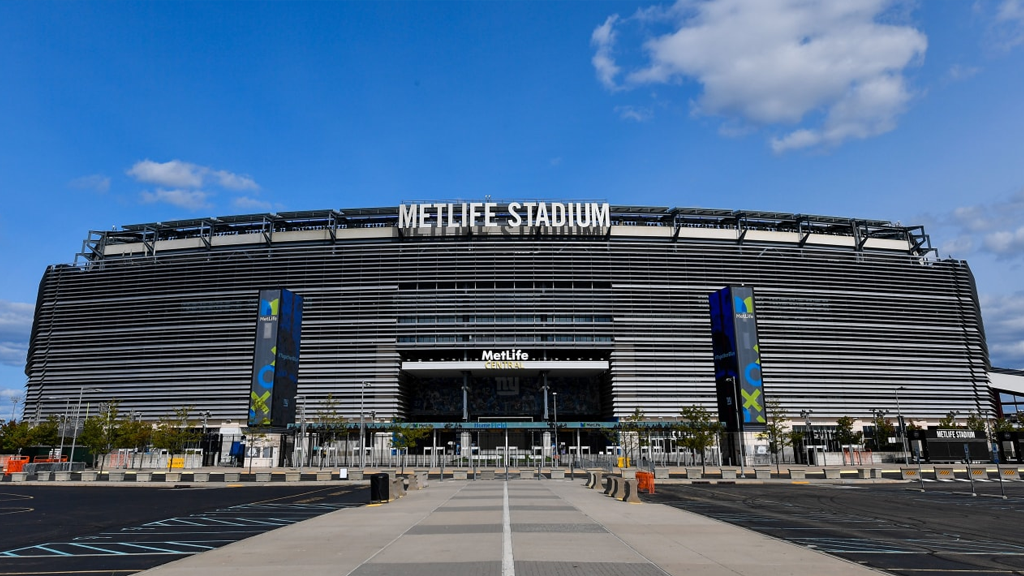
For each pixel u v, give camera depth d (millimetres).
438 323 101062
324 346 100062
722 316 87750
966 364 106688
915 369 104500
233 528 20484
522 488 37750
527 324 101312
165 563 13945
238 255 103938
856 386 101875
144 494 38031
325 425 87188
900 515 24031
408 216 105250
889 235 113688
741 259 105062
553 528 17906
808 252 106688
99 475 54344
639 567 12094
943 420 101812
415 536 16406
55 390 101938
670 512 22578
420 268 103125
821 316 103750
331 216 106375
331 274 102875
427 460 88438
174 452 82750
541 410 109125
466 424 95062
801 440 88000
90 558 14836
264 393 84062
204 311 101625
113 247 108750
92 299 105812
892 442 93500
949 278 110312
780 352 101312
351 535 16797
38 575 12773
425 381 111188
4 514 26141
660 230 106312
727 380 85562
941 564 13344
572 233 105500
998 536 17953
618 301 102312
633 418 85125
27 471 64688
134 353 101375
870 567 12727
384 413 97125
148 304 103438
